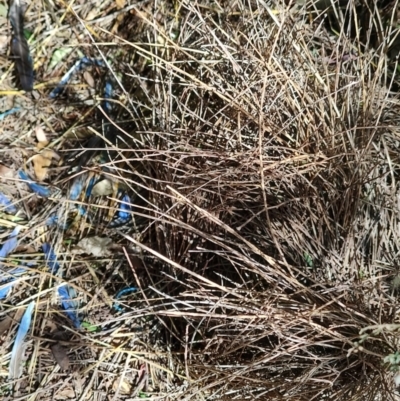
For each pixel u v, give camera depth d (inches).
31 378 30.1
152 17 30.1
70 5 32.7
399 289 25.7
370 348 24.4
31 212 32.0
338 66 25.8
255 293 25.3
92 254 31.4
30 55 32.8
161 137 27.6
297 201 26.5
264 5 25.2
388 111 28.0
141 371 30.5
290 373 26.4
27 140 32.5
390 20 29.2
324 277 25.9
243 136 27.0
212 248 28.4
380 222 26.6
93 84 33.4
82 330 30.7
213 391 28.1
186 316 27.1
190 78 28.5
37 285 31.2
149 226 29.7
